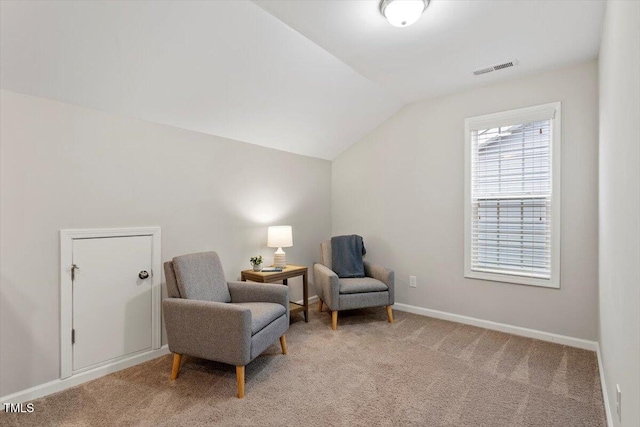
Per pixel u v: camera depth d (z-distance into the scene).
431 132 3.62
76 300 2.23
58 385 2.14
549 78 2.91
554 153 2.89
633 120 1.17
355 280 3.53
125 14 1.83
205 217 3.06
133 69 2.17
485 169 3.29
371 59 2.71
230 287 2.81
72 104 2.22
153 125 2.67
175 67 2.27
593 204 2.72
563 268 2.87
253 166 3.52
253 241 3.53
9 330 1.97
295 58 2.56
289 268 3.48
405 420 1.84
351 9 2.03
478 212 3.33
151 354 2.63
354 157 4.29
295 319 3.55
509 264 3.16
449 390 2.14
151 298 2.63
